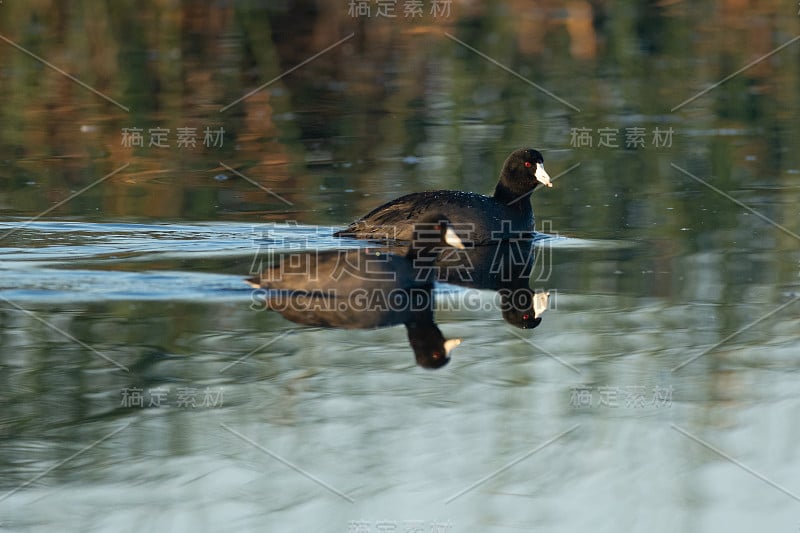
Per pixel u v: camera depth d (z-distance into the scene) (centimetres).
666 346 2091
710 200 3170
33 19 4875
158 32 5019
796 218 2970
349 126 4022
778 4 5569
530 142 3788
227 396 1869
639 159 3600
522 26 5306
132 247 2622
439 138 3859
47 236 2700
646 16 5425
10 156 3575
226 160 3594
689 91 4425
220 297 2298
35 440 1708
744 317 2231
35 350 2014
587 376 1972
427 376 1972
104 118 4062
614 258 2659
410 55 4925
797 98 4322
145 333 2111
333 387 1917
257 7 5253
